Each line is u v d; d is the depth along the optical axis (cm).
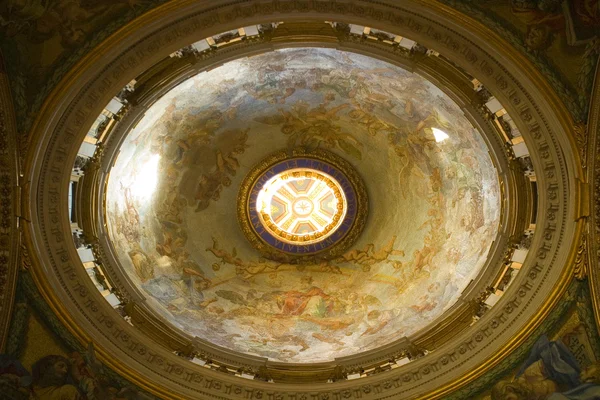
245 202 2147
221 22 1457
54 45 1408
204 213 2105
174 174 2017
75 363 1518
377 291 2000
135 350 1609
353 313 1975
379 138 2041
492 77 1473
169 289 1923
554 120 1454
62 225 1538
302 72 1838
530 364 1517
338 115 2022
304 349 1877
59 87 1427
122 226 1853
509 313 1571
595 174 1450
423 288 1919
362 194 2138
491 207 1772
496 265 1664
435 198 1980
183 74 1584
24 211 1461
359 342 1864
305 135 2105
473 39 1438
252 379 1686
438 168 1948
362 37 1559
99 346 1559
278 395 1645
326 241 2139
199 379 1633
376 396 1622
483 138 1634
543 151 1493
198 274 2019
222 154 2083
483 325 1593
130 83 1553
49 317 1513
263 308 2011
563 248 1504
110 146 1644
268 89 1905
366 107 1956
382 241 2081
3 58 1382
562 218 1503
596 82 1401
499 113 1565
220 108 1925
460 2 1409
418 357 1683
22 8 1345
